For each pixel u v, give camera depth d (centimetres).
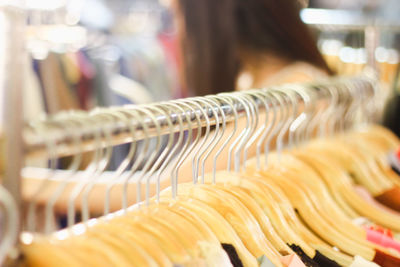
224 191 63
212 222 55
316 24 133
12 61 37
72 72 165
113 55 186
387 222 81
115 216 51
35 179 94
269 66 105
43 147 39
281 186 72
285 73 102
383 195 93
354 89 98
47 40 144
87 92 172
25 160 39
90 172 45
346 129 107
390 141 115
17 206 38
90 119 43
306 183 77
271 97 71
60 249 41
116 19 212
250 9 103
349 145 101
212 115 58
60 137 40
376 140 110
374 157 103
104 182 95
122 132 45
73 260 41
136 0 223
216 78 109
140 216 52
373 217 82
